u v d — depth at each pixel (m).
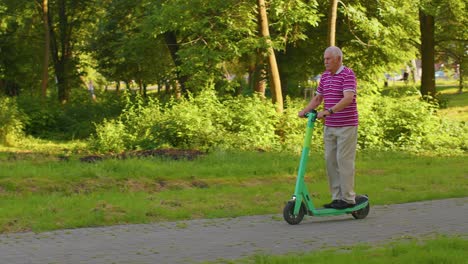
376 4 26.33
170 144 19.72
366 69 28.95
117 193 10.64
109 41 35.66
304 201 7.91
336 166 8.27
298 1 22.72
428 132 21.45
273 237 6.99
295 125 21.52
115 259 5.96
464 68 38.84
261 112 21.39
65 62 42.72
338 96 8.12
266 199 10.03
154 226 7.88
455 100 47.69
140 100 22.84
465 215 8.33
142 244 6.70
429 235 6.92
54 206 8.98
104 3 35.69
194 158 15.70
